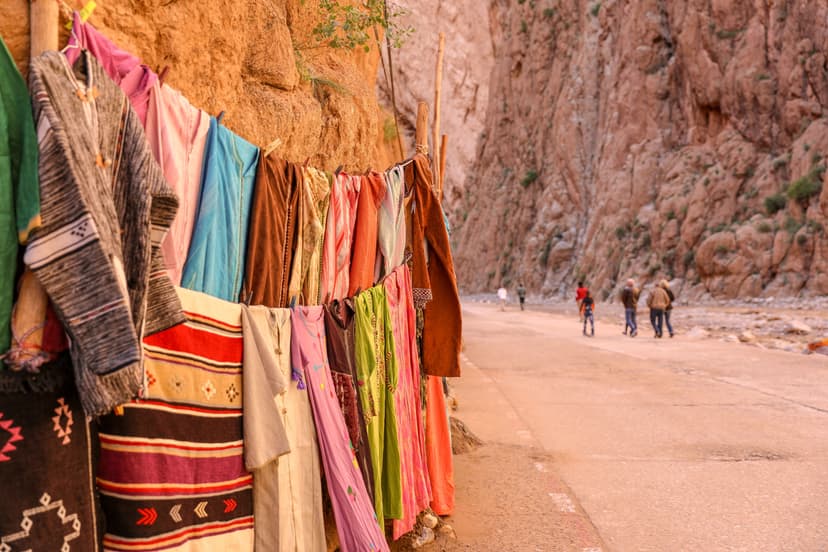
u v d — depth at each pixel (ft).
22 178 5.16
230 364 7.90
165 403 6.93
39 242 5.12
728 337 60.29
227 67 12.23
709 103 144.56
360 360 11.37
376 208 12.80
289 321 9.25
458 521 14.57
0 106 5.16
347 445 10.07
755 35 135.95
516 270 221.05
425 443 14.99
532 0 245.04
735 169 133.49
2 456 5.15
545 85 233.35
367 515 9.96
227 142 8.19
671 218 142.61
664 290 62.80
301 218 9.84
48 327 5.43
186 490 7.06
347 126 22.95
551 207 200.64
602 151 184.03
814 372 36.99
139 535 6.39
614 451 20.47
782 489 16.38
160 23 9.95
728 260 123.54
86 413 5.21
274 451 8.13
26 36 5.64
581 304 68.49
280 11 17.26
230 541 7.69
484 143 284.20
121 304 5.18
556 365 42.11
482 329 77.15
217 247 7.99
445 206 311.27
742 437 21.94
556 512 14.98
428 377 15.46
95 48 6.36
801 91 126.41
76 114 5.50
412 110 307.99
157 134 7.04
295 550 8.64
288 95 16.85
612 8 197.36
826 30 123.65
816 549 12.68
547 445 21.39
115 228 5.61
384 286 12.60
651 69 166.91
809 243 114.01
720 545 12.97
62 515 5.46
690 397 29.66
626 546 13.02
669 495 16.14
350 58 29.40
